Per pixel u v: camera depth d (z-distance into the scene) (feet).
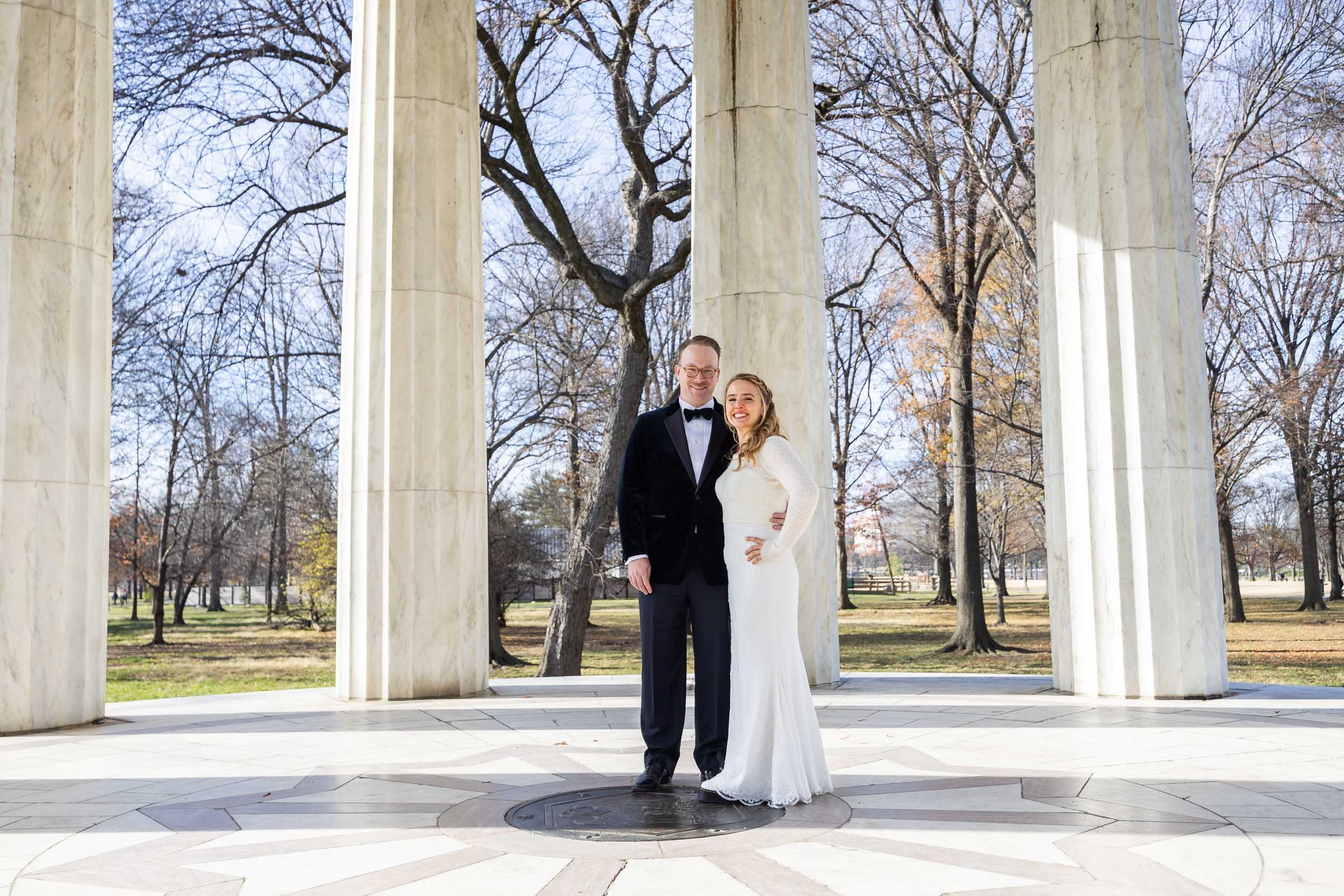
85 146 27.30
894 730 22.34
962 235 72.95
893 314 93.56
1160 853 12.00
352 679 30.48
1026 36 64.28
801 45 33.06
